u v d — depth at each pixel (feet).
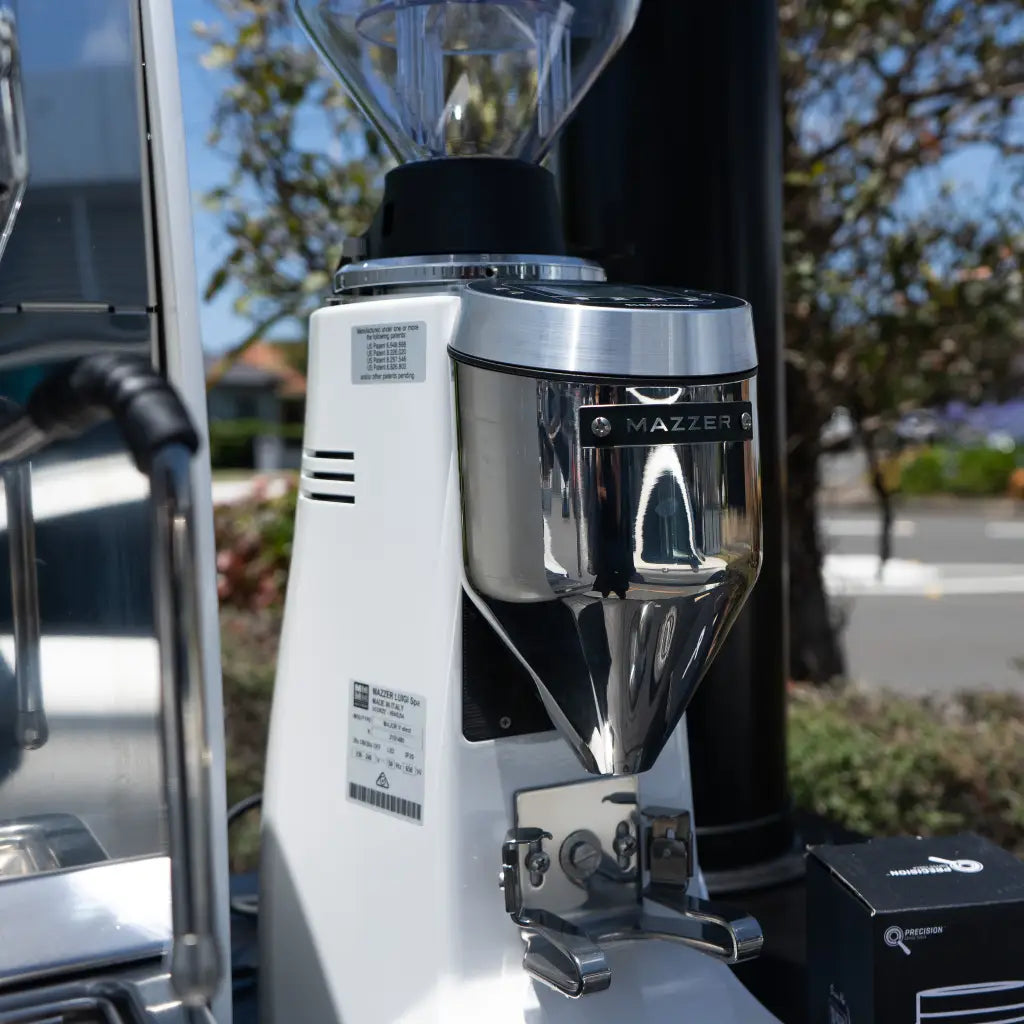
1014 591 30.81
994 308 9.18
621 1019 2.72
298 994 3.00
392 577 2.73
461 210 2.73
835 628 10.98
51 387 1.98
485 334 2.39
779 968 3.67
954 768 7.62
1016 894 2.77
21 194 2.38
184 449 1.73
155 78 2.51
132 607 2.59
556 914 2.75
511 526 2.38
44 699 2.59
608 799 2.81
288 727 3.04
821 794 7.26
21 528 2.56
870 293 9.52
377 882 2.78
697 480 2.34
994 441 59.98
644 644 2.42
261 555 12.35
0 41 2.34
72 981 2.39
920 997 2.71
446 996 2.62
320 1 3.12
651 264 4.19
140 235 2.52
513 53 3.19
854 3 8.52
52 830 2.59
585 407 2.29
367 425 2.77
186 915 1.69
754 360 2.48
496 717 2.67
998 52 8.95
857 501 56.39
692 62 4.11
